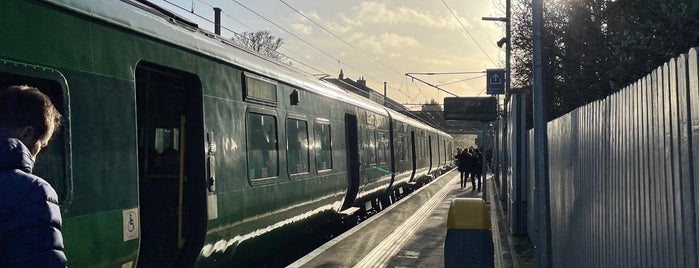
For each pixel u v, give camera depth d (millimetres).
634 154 3793
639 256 3670
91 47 4598
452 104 15383
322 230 12883
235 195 6996
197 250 6203
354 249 10297
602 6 10828
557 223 7684
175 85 6332
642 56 7375
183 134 6254
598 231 4941
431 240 11406
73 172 4273
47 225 2100
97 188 4535
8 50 3814
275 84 8555
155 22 5641
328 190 11172
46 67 4113
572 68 11953
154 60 5461
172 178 6281
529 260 9773
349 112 13320
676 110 2936
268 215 8148
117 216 4758
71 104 4320
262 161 7926
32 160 2215
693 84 2654
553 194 8086
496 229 13273
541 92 6250
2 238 2037
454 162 57469
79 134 4375
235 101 7145
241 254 7551
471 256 6293
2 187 2068
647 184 3494
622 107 4113
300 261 9188
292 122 9242
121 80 4930
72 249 4234
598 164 4934
